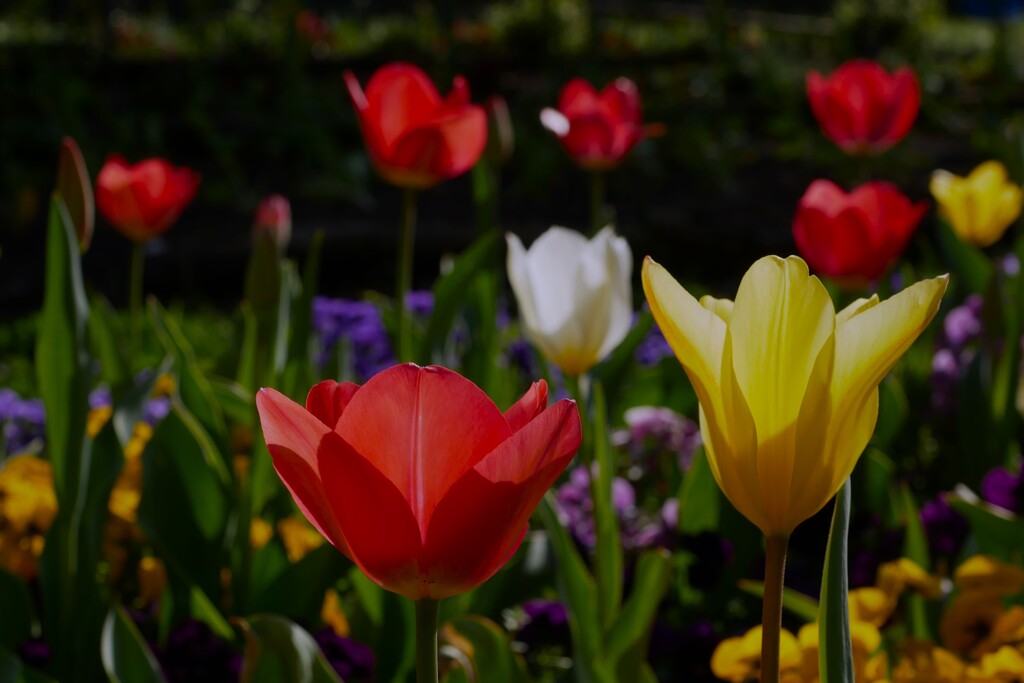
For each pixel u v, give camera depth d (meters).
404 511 0.75
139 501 1.16
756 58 5.82
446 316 1.33
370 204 4.01
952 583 1.13
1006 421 1.40
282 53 5.36
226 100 5.16
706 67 5.80
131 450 1.29
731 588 1.25
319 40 6.31
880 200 1.30
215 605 1.17
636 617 1.03
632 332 1.40
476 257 1.32
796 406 0.79
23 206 3.58
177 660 1.09
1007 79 5.93
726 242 3.57
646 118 4.80
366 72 5.71
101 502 1.15
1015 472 1.41
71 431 1.10
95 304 1.36
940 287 0.76
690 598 1.27
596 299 1.11
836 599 0.86
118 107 4.94
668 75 5.51
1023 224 1.61
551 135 4.39
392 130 1.28
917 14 6.44
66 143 1.18
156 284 3.21
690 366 0.81
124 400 1.17
